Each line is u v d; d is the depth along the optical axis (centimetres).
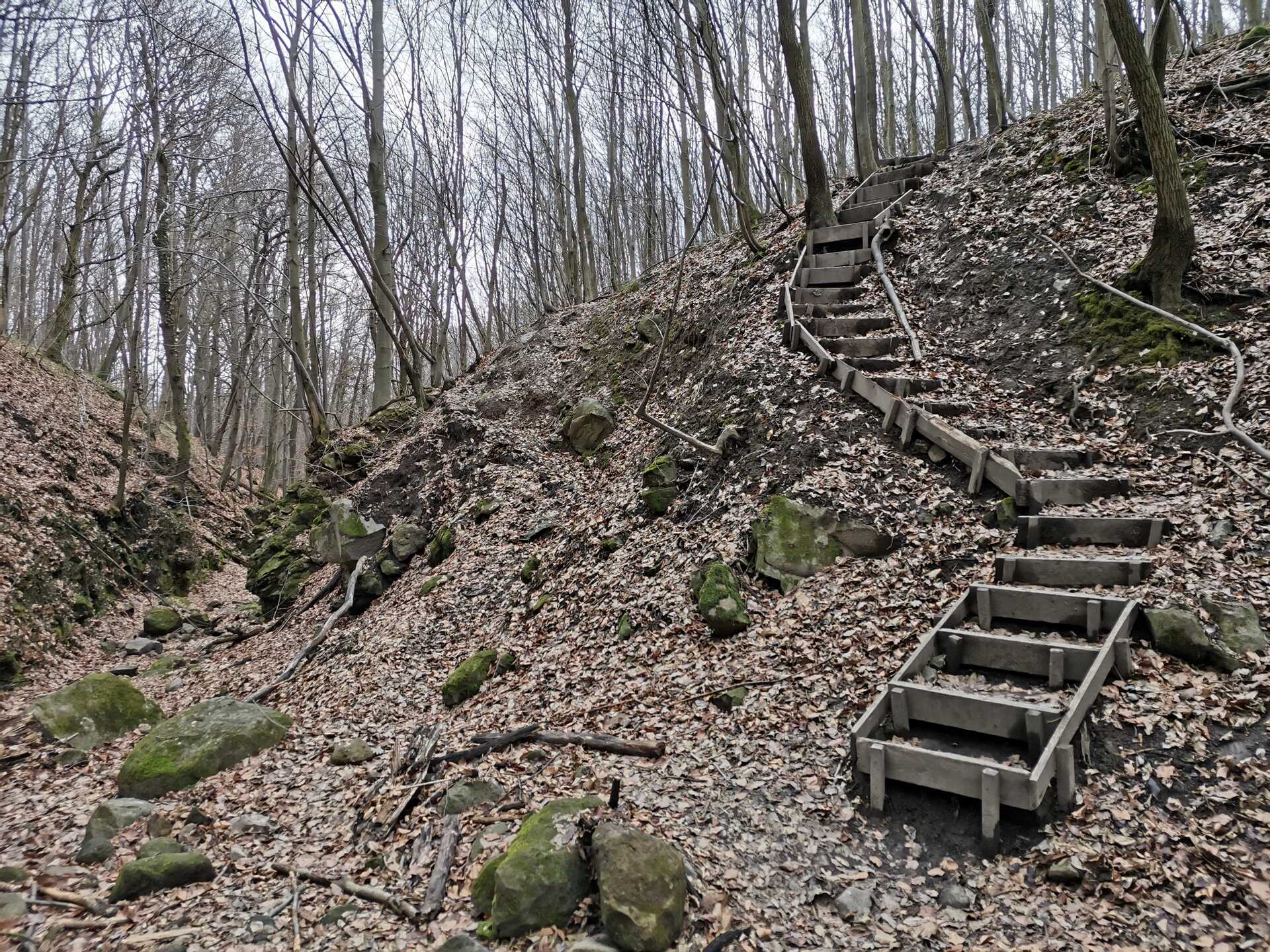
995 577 564
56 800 649
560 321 1655
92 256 2875
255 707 730
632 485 948
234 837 536
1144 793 385
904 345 909
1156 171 753
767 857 411
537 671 707
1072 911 344
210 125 2077
